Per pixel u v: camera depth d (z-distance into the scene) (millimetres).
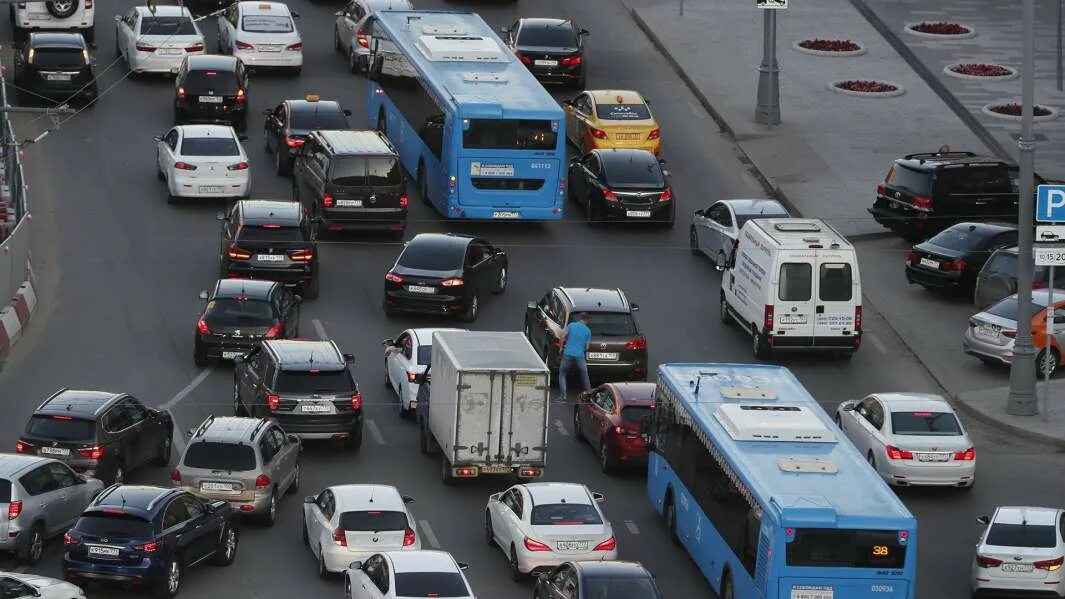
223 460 94500
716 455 88875
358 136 140750
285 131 147875
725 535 86938
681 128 163000
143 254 133625
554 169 137375
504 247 138875
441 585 80562
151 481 101062
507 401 99500
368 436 109500
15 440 104812
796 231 121938
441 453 107188
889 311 130875
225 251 126938
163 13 166875
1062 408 115812
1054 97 170875
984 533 91875
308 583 89375
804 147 158000
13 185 137125
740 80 172750
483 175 136750
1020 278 113750
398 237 139750
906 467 102000
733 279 125938
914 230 137875
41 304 125375
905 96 170250
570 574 82062
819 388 118312
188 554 87562
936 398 105438
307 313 125812
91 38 174375
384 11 158000
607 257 138125
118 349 119188
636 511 101312
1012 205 138125
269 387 104312
